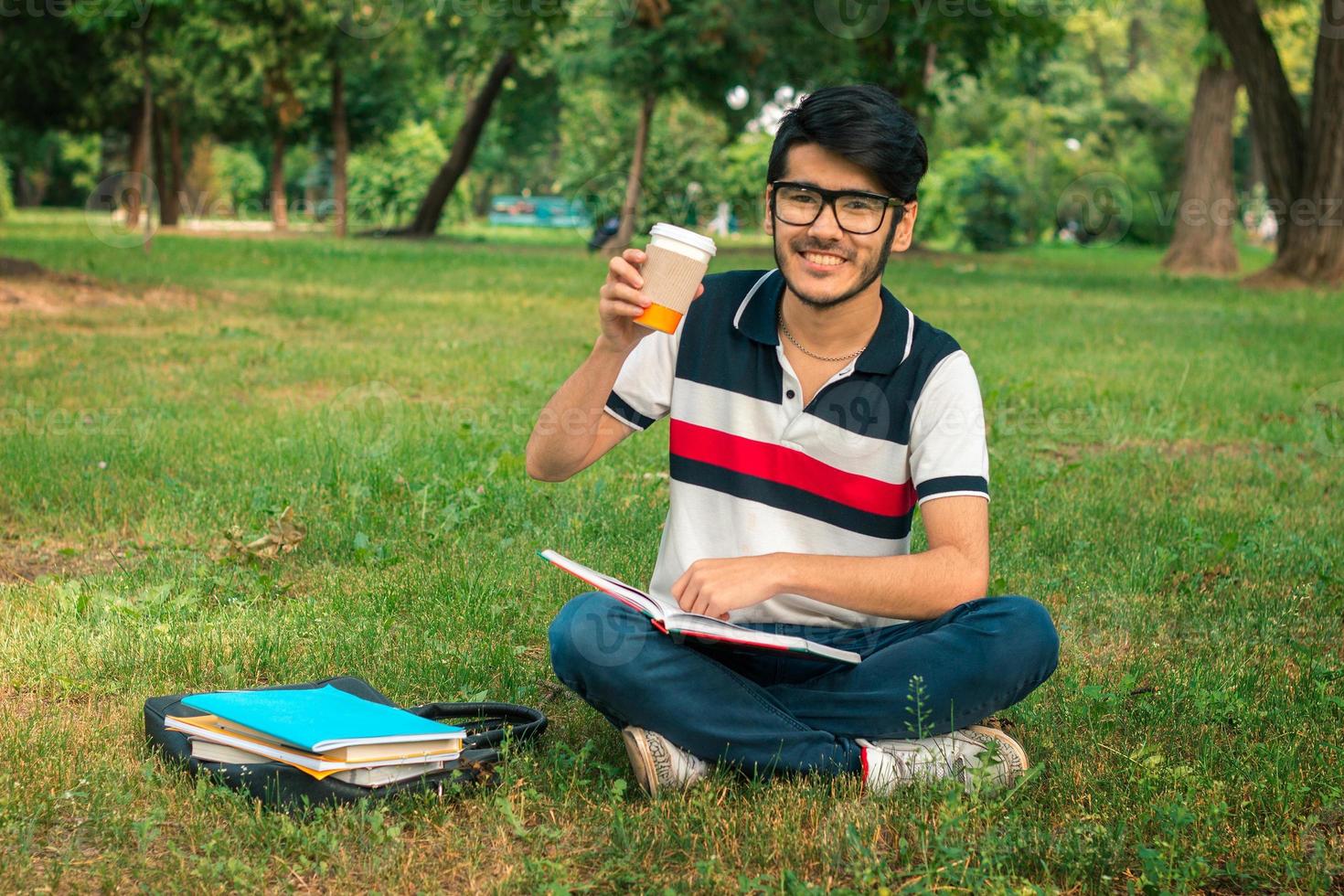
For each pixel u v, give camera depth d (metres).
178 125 34.25
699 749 2.56
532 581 4.03
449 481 5.21
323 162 46.09
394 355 9.23
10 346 8.99
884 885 2.20
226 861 2.24
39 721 2.91
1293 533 4.92
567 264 20.22
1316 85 18.92
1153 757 2.65
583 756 2.65
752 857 2.33
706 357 2.61
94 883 2.21
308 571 4.21
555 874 2.21
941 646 2.54
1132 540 4.75
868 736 2.61
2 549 4.45
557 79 33.34
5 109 31.31
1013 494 5.44
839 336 2.52
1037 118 43.53
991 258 28.41
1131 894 2.21
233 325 10.87
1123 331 12.20
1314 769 2.76
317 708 2.62
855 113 2.34
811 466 2.56
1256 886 2.28
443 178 30.50
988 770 2.58
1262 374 9.45
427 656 3.38
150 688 3.17
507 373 8.47
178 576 4.09
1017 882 2.25
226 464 5.52
